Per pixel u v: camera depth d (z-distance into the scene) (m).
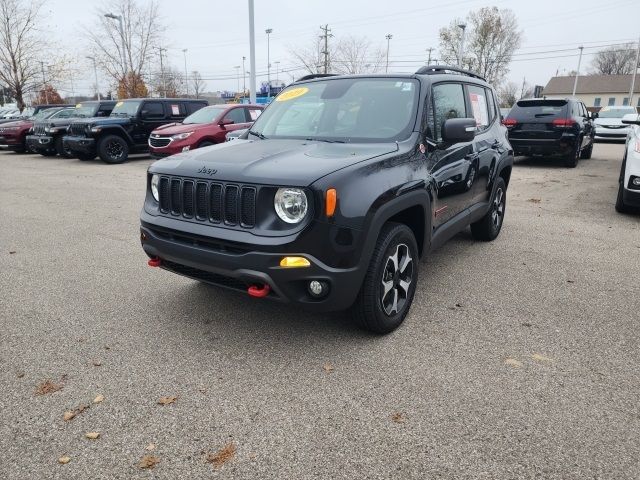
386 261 3.37
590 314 3.95
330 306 3.07
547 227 6.75
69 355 3.32
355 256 3.05
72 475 2.29
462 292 4.40
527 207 8.08
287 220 2.93
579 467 2.32
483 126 5.30
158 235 3.49
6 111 34.47
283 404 2.79
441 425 2.61
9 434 2.55
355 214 3.01
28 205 8.32
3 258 5.39
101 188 10.10
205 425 2.62
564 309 4.04
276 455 2.40
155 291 4.41
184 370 3.13
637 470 2.30
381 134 3.85
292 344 3.45
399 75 4.27
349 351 3.36
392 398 2.84
